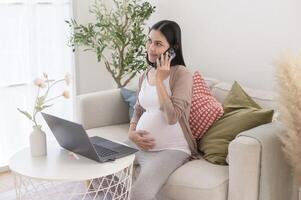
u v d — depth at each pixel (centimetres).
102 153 205
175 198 209
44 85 211
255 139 189
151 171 212
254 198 193
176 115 223
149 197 205
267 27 267
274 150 194
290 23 254
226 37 293
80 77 377
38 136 204
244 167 189
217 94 265
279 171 200
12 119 336
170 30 238
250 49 279
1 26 318
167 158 218
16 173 186
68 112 375
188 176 206
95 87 390
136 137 233
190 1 312
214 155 219
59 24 354
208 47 307
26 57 335
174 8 326
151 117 235
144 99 243
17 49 329
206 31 305
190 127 239
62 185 287
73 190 279
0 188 299
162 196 217
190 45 320
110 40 346
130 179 207
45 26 345
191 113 239
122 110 304
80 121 291
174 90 230
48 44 349
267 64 271
